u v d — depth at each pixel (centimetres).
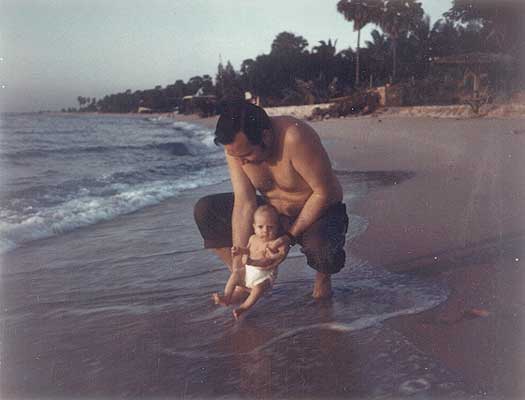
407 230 495
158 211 756
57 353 273
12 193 941
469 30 3341
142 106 11831
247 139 302
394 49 4781
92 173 1334
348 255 430
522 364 238
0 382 243
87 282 406
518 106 2542
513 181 731
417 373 235
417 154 1309
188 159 1789
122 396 229
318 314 312
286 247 315
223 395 227
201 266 438
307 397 221
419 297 329
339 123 3069
